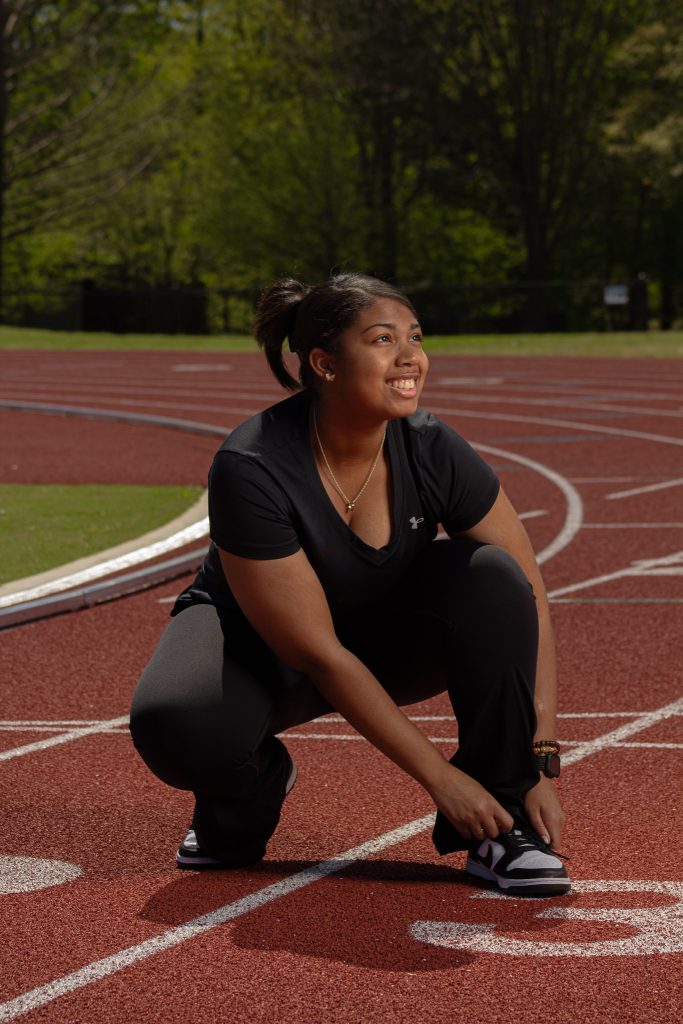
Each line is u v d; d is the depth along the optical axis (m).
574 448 14.29
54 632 6.74
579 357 30.36
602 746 4.86
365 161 54.16
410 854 3.87
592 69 46.78
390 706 3.45
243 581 3.43
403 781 4.52
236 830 3.67
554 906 3.45
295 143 52.66
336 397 3.38
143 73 57.38
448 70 46.19
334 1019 2.86
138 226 57.22
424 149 50.59
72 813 4.27
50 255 58.75
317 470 3.46
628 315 53.88
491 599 3.52
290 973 3.08
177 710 3.45
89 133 52.97
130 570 8.05
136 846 3.97
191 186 56.41
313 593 3.43
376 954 3.17
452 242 55.81
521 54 45.81
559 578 7.93
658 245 58.72
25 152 51.19
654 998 2.93
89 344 37.47
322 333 3.36
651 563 8.30
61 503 10.59
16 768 4.74
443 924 3.34
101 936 3.31
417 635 3.63
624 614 6.99
